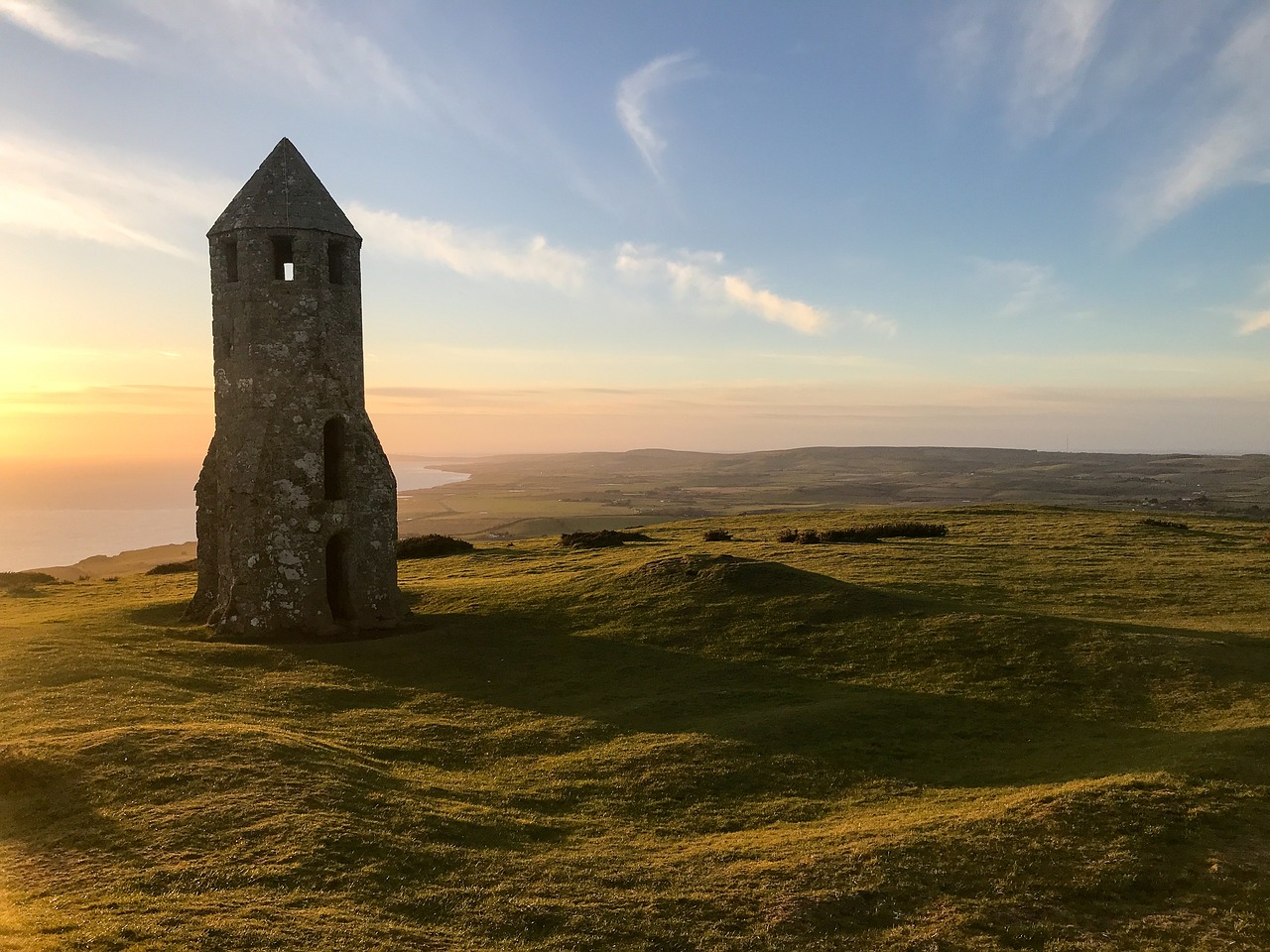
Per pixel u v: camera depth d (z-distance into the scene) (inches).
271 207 1256.2
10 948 399.9
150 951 405.7
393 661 1103.0
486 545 2283.5
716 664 1051.9
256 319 1250.0
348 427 1304.1
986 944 446.0
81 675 936.9
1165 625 1107.9
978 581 1403.8
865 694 917.2
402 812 605.3
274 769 653.3
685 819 634.8
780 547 1845.5
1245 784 610.9
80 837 543.5
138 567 4015.8
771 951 442.0
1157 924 462.3
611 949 441.4
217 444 1357.0
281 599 1226.6
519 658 1117.7
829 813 644.1
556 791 691.4
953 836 557.3
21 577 2068.2
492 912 474.3
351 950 422.3
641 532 2300.7
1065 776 676.7
